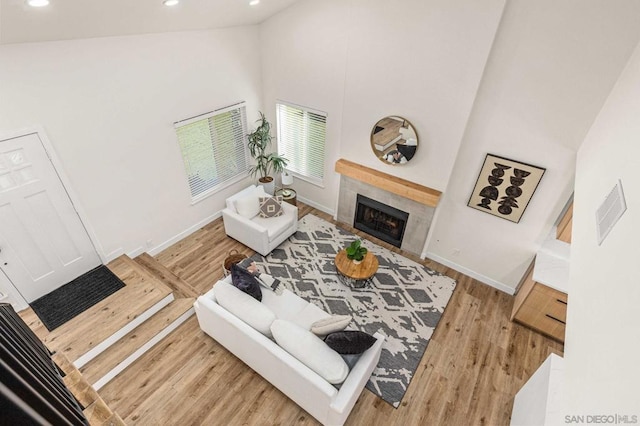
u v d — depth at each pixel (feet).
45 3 8.04
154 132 14.37
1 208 11.04
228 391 10.98
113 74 12.21
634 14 8.95
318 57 15.61
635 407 2.85
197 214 18.11
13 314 8.16
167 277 14.97
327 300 14.46
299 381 9.39
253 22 16.08
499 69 11.51
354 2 13.02
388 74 13.65
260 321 10.32
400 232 17.17
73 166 12.25
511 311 14.24
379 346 10.27
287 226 16.99
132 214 14.92
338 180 18.39
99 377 10.77
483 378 11.71
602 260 5.55
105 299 12.98
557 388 7.74
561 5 9.78
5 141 10.42
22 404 1.89
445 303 14.51
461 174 14.06
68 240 13.12
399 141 14.79
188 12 11.91
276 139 20.15
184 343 12.43
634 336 3.42
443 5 11.32
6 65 9.77
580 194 8.79
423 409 10.78
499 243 14.42
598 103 10.31
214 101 16.33
